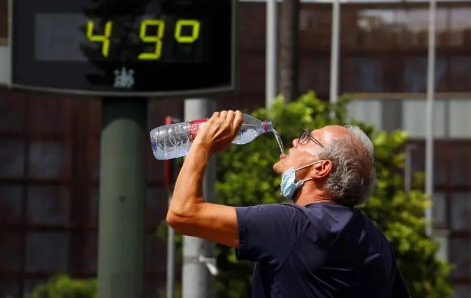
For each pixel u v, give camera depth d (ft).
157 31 51.49
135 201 53.36
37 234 240.53
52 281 211.20
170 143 27.71
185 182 23.47
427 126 256.93
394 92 255.70
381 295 24.25
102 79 51.96
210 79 51.16
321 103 97.14
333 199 24.21
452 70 257.96
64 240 240.73
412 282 103.09
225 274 90.89
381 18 255.70
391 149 100.78
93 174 241.76
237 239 23.12
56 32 52.16
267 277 23.49
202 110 66.64
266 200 89.51
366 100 256.11
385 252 24.36
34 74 52.16
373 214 98.27
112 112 53.06
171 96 51.52
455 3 257.34
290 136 92.07
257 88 245.65
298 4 112.88
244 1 246.06
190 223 23.12
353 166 24.18
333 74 198.29
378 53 255.70
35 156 241.76
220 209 23.22
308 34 250.78
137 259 53.42
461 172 258.37
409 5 254.68
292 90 112.27
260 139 91.56
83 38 52.11
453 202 257.96
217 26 51.13
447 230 254.47
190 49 51.24
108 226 53.42
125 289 53.16
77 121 242.17
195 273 67.05
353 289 23.62
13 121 241.35
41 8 52.21
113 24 51.78
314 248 23.30
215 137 24.00
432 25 243.19
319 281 23.34
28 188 241.14
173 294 82.38
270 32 127.13
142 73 51.72
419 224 101.81
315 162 24.29
